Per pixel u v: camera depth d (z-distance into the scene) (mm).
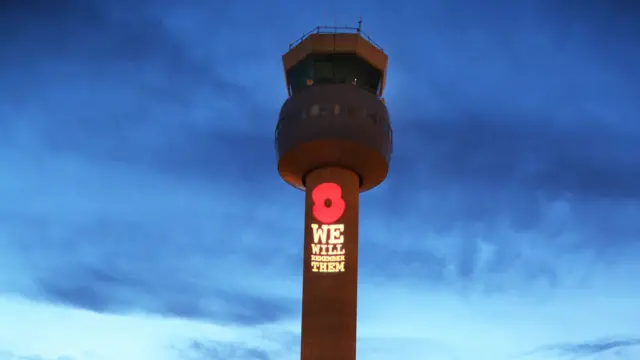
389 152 61375
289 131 60125
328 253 56812
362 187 62938
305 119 59438
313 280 56188
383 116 61031
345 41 62375
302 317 55438
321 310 55031
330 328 54344
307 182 60500
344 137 58375
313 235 57500
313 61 63469
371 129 59344
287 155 60031
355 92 60656
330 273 56125
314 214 58156
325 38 62562
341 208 57938
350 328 54625
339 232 57281
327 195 58469
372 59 63188
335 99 59688
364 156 59031
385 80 66125
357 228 58438
